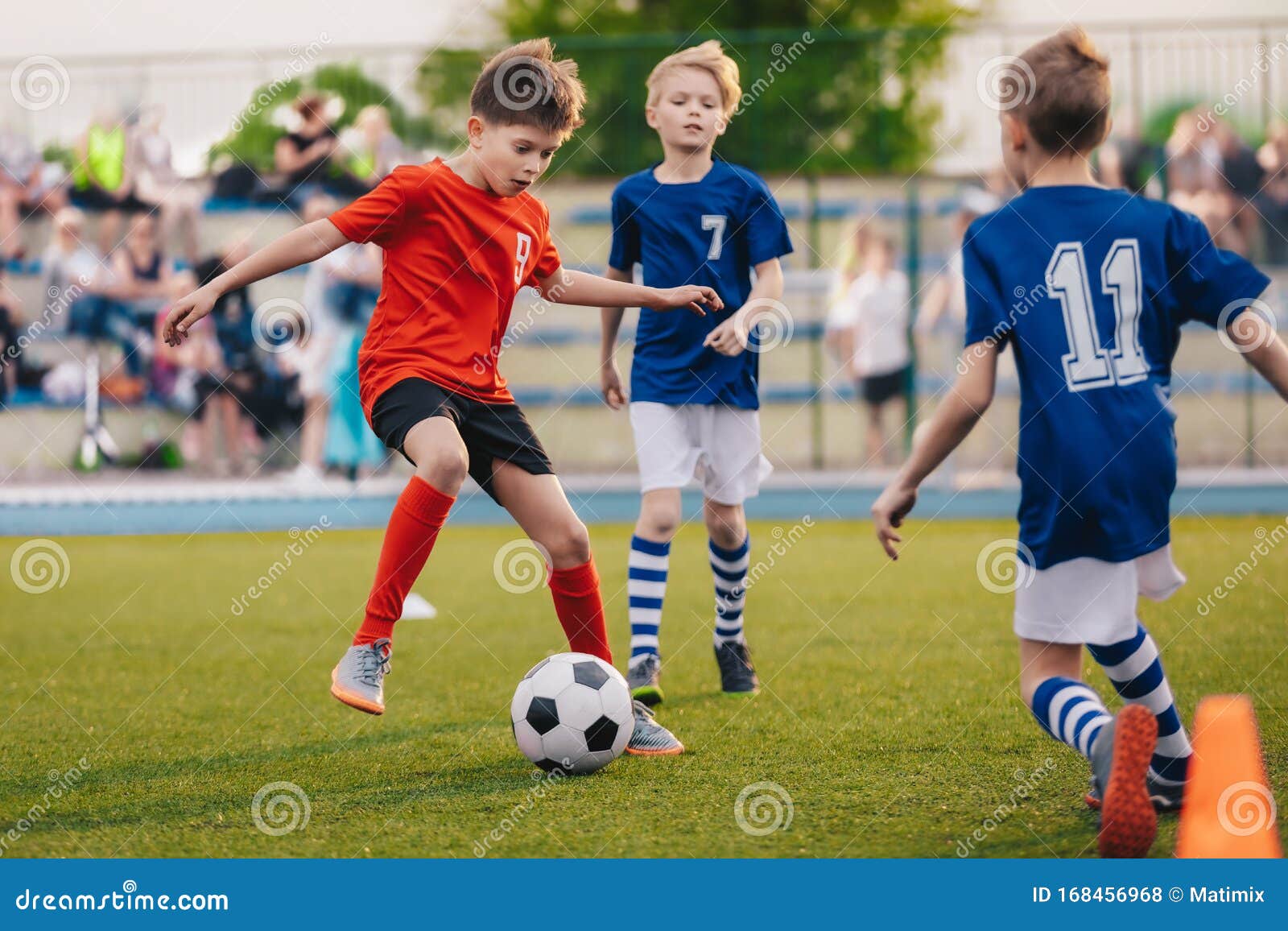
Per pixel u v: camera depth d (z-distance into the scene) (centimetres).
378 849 320
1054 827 329
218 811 354
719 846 318
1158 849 310
